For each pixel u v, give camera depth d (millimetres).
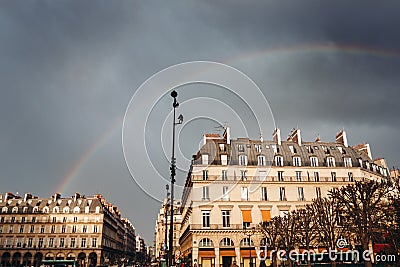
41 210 104938
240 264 54344
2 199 109062
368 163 67500
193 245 54219
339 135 69312
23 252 100812
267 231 50656
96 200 109062
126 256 167625
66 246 102312
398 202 34906
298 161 61312
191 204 55625
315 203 47844
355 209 38062
